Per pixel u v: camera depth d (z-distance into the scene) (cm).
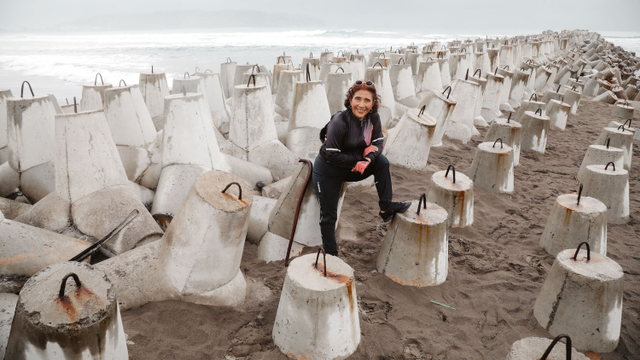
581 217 402
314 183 334
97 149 402
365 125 308
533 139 769
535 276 383
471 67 1248
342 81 679
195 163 464
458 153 734
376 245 414
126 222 348
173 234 308
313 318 262
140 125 540
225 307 317
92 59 2972
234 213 290
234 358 271
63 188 392
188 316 298
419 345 292
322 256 301
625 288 369
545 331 317
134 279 307
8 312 269
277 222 389
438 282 360
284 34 11269
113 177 415
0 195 468
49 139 468
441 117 719
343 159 307
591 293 295
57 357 205
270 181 546
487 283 367
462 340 302
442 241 352
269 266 381
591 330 299
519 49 1745
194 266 300
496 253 420
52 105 480
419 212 360
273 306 322
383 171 334
